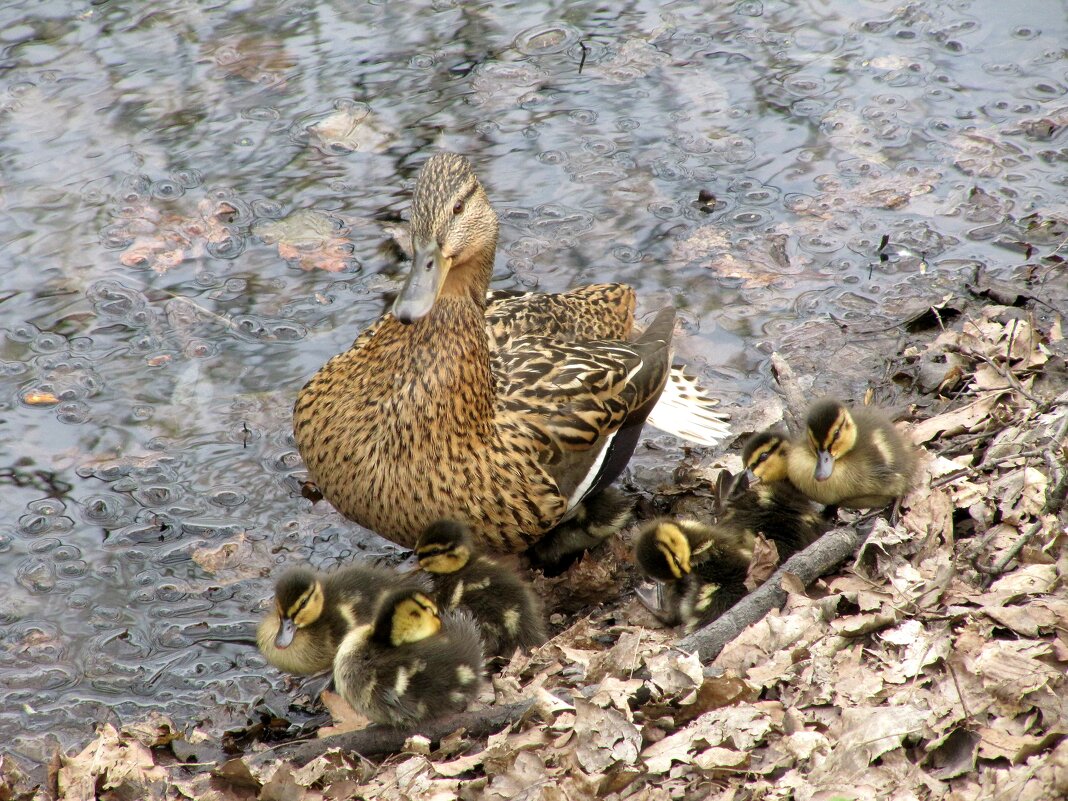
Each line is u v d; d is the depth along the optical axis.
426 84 16.61
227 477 11.88
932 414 11.74
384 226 14.53
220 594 10.74
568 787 7.71
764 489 10.34
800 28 17.72
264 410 12.52
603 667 8.87
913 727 7.63
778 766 7.68
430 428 9.98
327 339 13.23
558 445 10.52
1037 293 13.19
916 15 17.83
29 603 10.58
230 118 15.95
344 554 11.23
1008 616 8.44
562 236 14.49
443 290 10.16
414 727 8.52
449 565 9.75
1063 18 17.56
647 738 8.11
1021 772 7.17
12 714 9.61
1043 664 7.91
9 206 14.60
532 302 11.77
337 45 17.25
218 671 10.01
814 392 12.45
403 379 10.02
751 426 12.30
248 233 14.45
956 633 8.48
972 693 7.87
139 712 9.62
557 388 10.64
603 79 16.73
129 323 13.35
